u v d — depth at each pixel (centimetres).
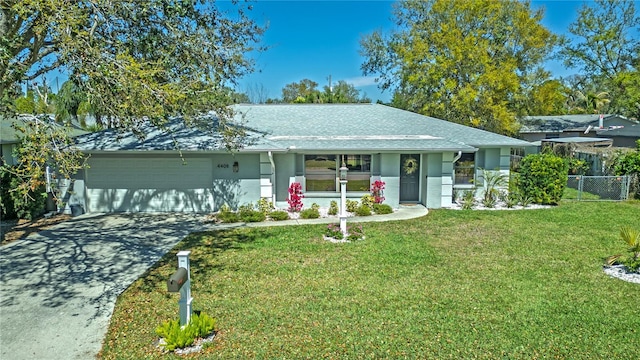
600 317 607
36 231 1159
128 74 767
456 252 944
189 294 548
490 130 2878
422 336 550
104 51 788
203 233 1136
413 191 1616
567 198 1756
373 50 3472
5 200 1239
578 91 5209
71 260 899
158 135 1415
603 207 1544
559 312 624
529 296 685
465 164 1634
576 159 2236
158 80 949
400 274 792
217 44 1098
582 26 3312
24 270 834
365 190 1493
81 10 781
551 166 1570
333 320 597
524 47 2895
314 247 982
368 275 786
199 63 1032
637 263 786
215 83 1034
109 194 1425
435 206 1524
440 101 2870
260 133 1530
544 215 1388
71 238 1084
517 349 516
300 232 1139
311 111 1859
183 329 527
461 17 2884
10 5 800
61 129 729
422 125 1733
